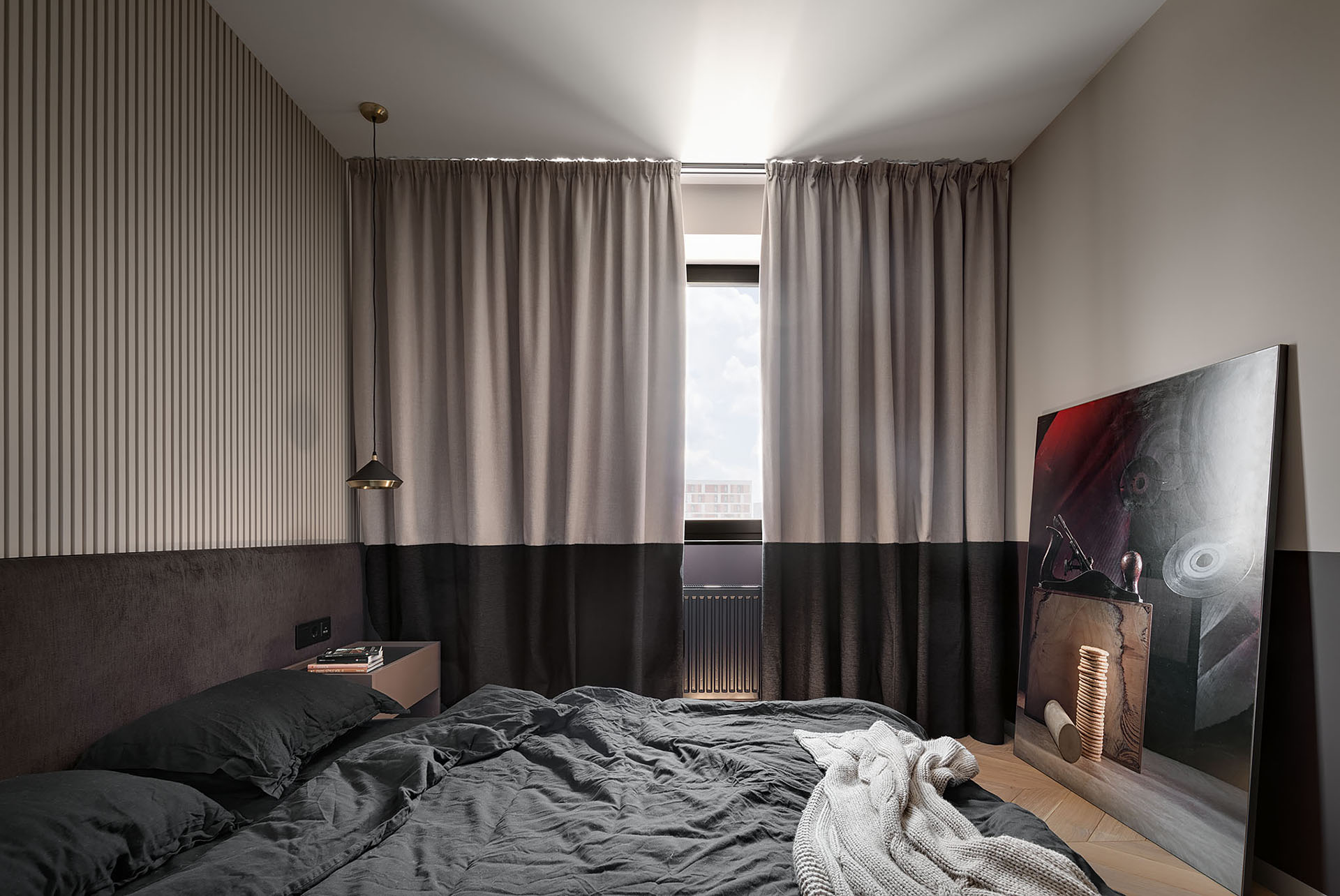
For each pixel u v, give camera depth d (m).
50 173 1.85
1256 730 2.04
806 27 2.71
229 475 2.59
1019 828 1.40
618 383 3.77
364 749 1.87
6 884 1.11
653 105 3.24
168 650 2.08
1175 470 2.48
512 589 3.69
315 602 3.03
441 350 3.76
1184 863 2.23
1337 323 1.95
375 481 2.98
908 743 1.83
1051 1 2.58
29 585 1.64
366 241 3.69
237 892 1.18
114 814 1.35
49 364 1.83
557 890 1.22
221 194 2.59
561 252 3.78
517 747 2.02
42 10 1.83
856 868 1.23
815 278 3.73
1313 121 2.03
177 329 2.31
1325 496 1.97
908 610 3.70
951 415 3.72
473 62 2.90
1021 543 3.59
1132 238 2.81
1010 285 3.79
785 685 3.69
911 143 3.61
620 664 3.67
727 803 1.54
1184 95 2.52
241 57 2.74
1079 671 2.87
